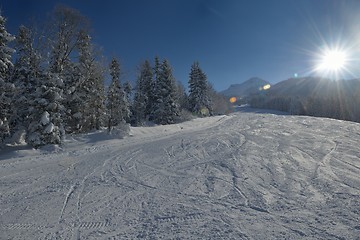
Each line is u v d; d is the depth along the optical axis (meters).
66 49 22.56
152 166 11.01
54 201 7.39
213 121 37.38
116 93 23.83
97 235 5.29
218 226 5.28
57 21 22.19
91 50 24.03
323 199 6.35
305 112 67.38
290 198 6.57
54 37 22.42
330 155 11.05
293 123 24.28
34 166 12.12
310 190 7.05
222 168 9.85
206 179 8.66
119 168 10.95
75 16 22.47
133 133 23.47
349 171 8.67
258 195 6.91
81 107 23.58
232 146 14.00
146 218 5.96
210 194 7.24
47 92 17.78
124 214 6.27
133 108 36.78
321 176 8.23
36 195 7.99
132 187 8.36
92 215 6.32
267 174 8.78
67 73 23.64
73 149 17.17
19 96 20.27
